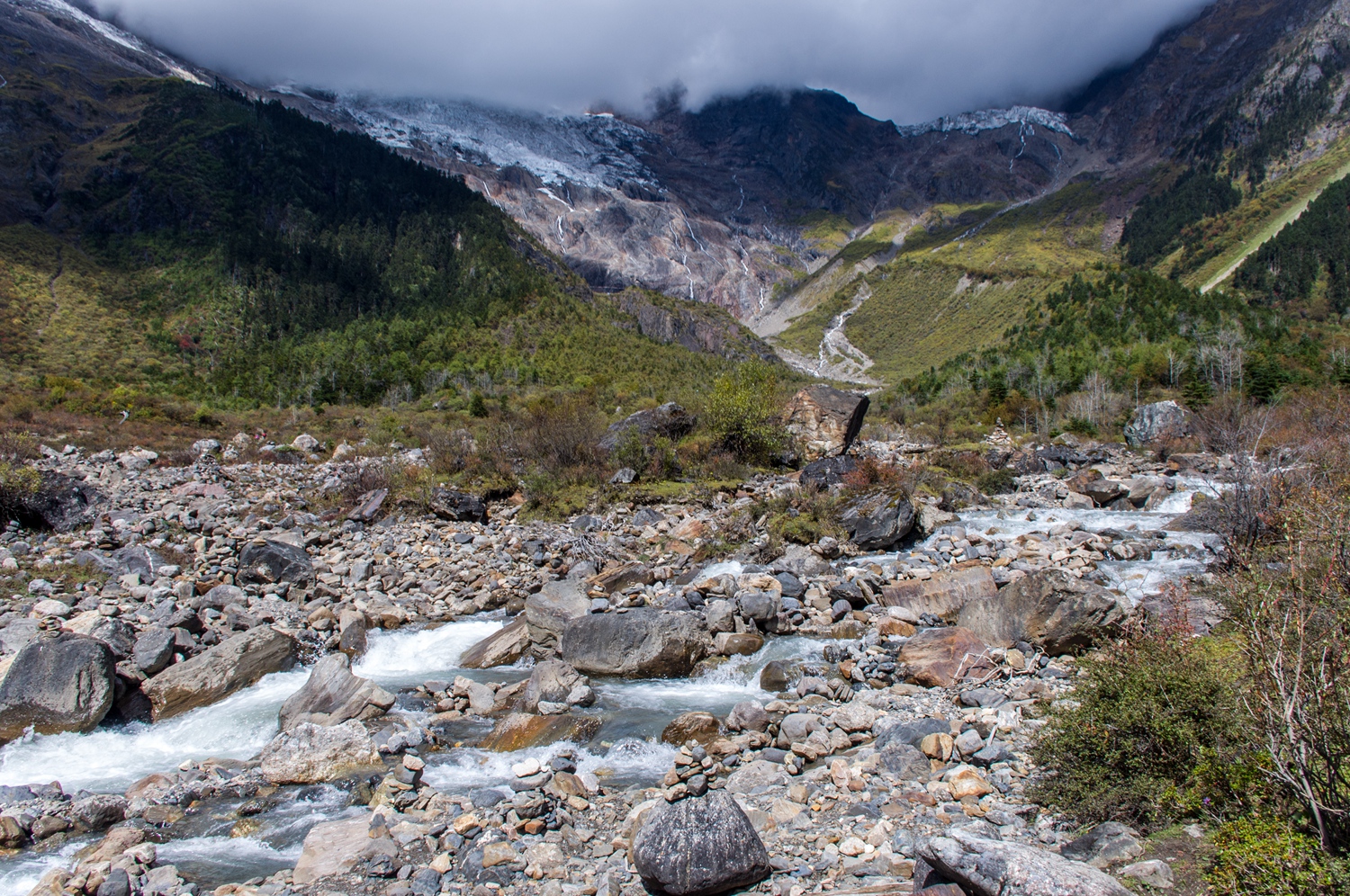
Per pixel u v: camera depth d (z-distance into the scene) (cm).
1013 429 6381
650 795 780
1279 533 1271
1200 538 1775
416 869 648
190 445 4153
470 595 1711
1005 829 646
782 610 1439
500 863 646
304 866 657
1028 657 1120
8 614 1293
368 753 905
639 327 19650
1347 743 489
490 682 1191
